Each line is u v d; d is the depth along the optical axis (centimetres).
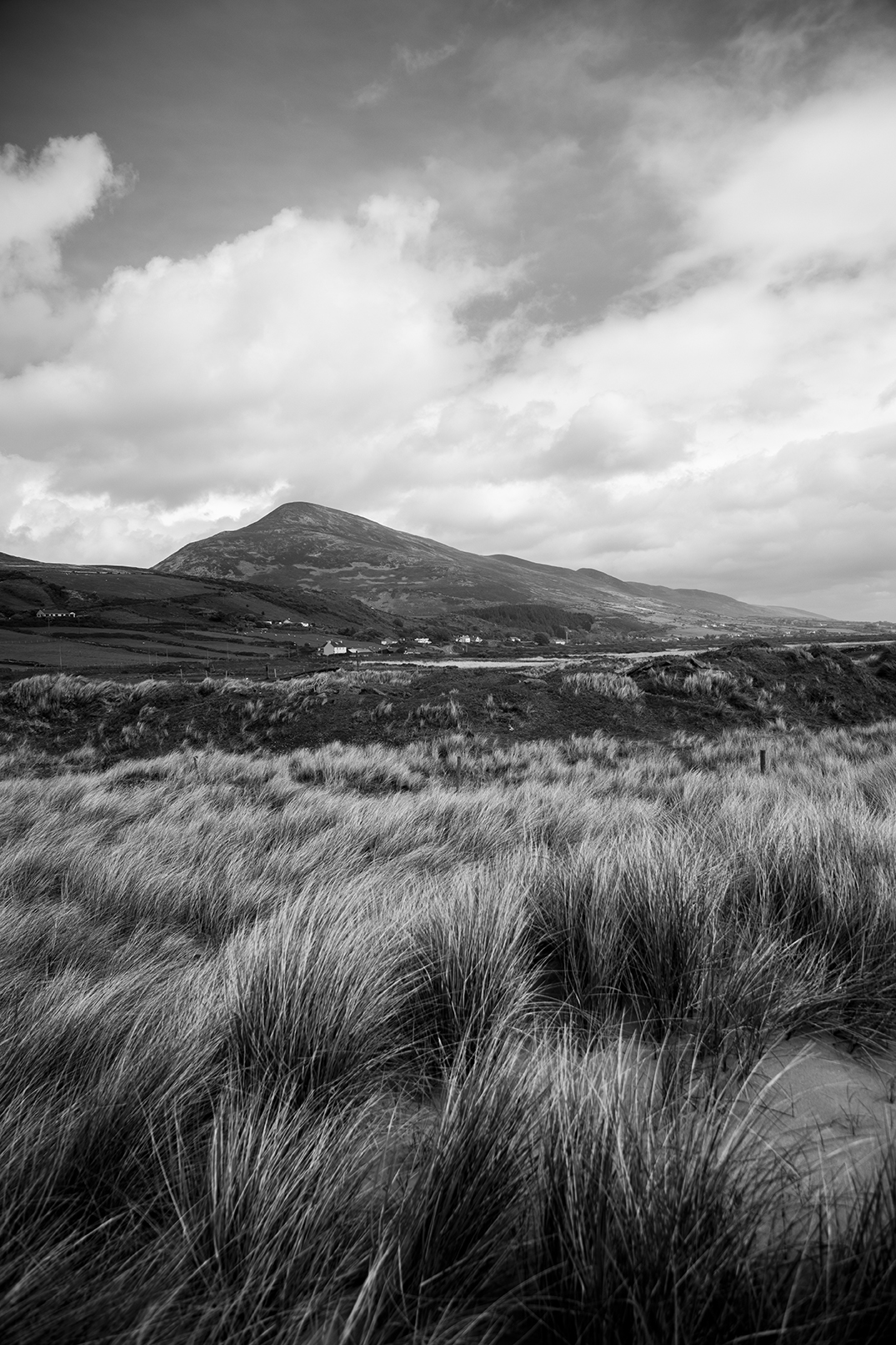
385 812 807
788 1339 123
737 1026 227
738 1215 144
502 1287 147
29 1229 162
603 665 2359
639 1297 131
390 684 2005
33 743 1783
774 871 367
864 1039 230
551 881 374
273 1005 245
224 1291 142
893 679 2067
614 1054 228
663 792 976
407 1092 227
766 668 2017
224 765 1375
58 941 395
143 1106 200
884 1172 149
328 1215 161
